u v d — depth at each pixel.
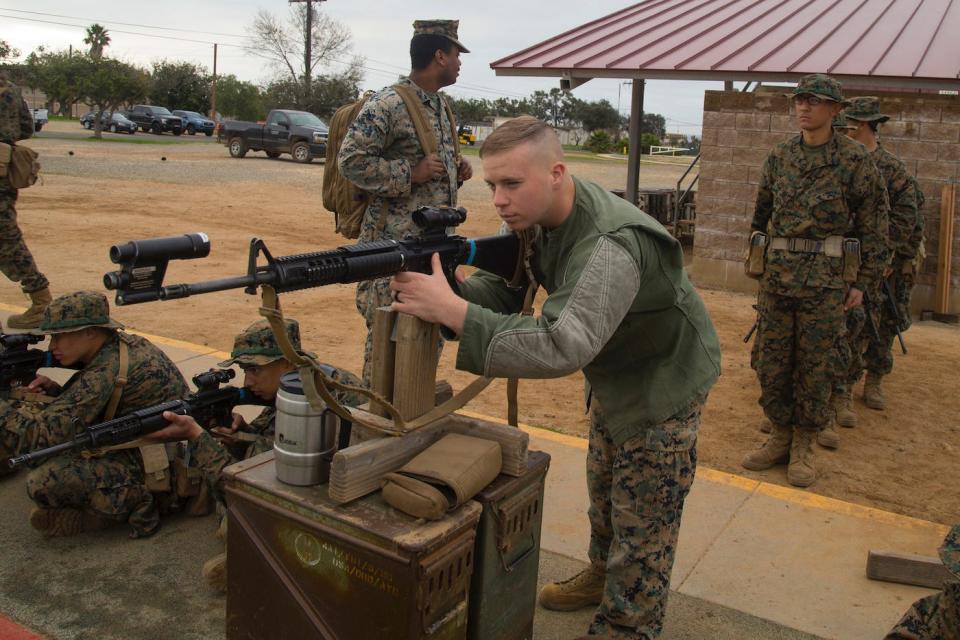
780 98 9.65
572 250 2.24
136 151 30.05
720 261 10.34
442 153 4.30
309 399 2.15
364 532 2.12
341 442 2.46
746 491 4.30
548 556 3.60
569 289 2.15
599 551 3.08
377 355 2.41
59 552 3.49
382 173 4.04
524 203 2.18
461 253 2.37
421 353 2.36
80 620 3.04
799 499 4.23
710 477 4.46
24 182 6.28
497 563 2.41
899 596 3.38
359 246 2.12
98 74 44.06
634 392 2.51
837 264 4.39
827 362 4.45
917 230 5.74
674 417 2.50
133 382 3.56
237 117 71.31
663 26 10.70
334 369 2.88
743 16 10.89
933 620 2.48
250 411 4.97
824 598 3.35
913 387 6.61
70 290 8.62
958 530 2.39
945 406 6.15
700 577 3.48
